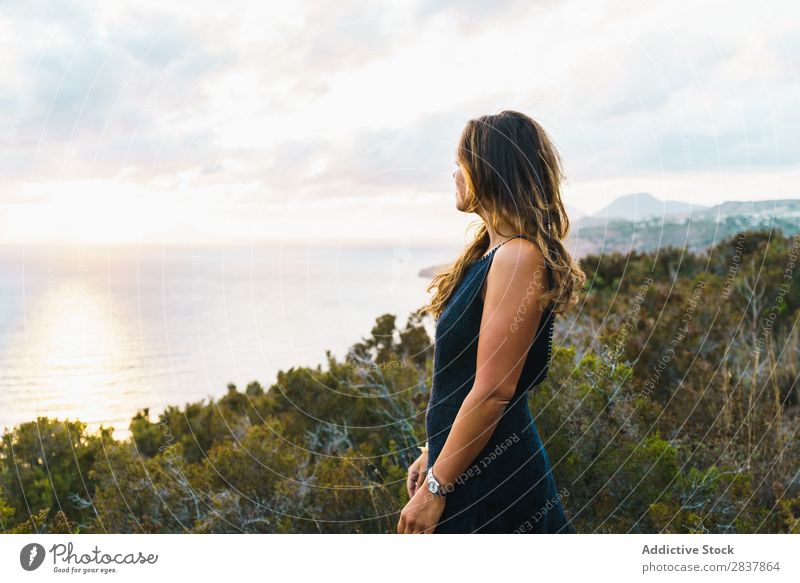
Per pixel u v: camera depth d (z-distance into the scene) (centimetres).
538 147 144
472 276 143
